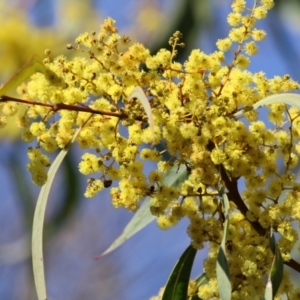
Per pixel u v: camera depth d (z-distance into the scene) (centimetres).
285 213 132
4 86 129
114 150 133
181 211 133
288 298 134
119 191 134
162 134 131
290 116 135
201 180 132
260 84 135
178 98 133
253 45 135
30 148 131
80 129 132
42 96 130
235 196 134
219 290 129
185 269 139
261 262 131
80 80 133
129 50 133
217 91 135
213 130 131
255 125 133
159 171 133
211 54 135
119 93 132
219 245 133
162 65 134
